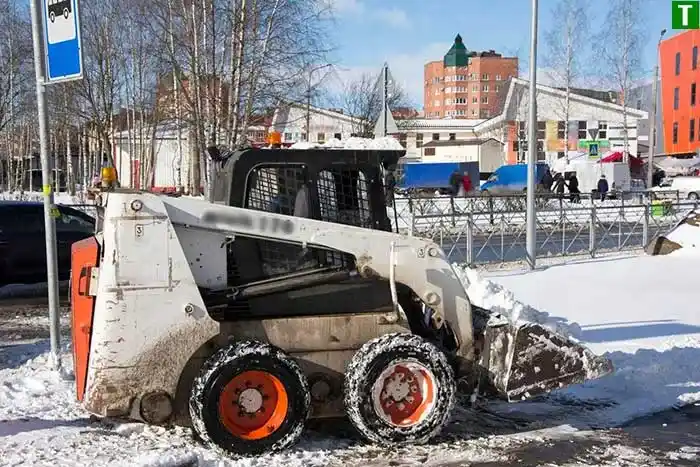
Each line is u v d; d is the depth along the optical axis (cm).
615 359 818
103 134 3186
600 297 1209
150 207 511
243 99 1931
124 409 512
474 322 615
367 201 598
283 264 574
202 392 507
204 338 519
